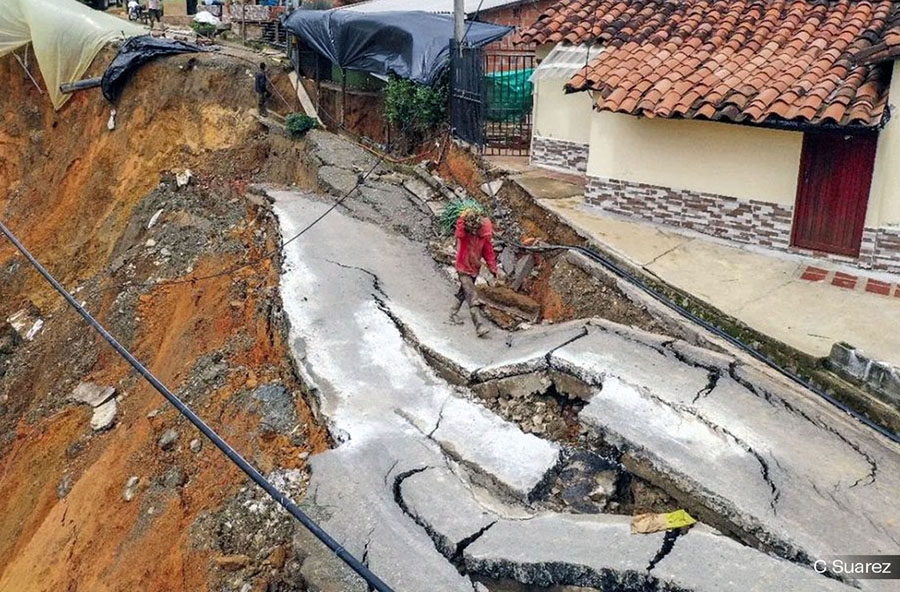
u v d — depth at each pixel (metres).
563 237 13.81
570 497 8.97
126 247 22.52
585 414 9.45
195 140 24.89
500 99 17.92
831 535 7.64
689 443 8.94
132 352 17.20
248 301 15.20
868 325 10.63
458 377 11.16
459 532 8.20
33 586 12.40
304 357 11.80
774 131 12.45
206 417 12.71
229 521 10.14
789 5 14.23
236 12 33.31
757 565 7.43
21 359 20.36
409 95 18.95
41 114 28.72
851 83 11.62
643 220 14.09
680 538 7.86
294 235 16.00
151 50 26.39
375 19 20.05
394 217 16.78
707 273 12.09
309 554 8.23
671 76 13.22
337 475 9.10
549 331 11.84
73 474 14.25
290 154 21.55
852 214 12.16
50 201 27.31
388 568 7.78
